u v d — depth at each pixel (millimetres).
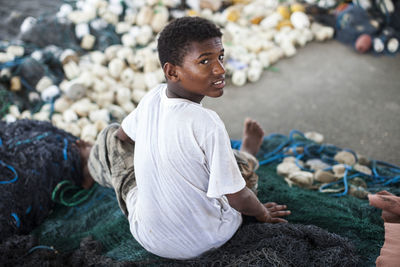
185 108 1334
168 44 1242
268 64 3881
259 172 2463
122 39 3857
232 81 3711
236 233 1763
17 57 3572
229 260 1631
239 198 1516
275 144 2861
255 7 4340
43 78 3371
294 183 2406
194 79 1272
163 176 1451
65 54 3537
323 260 1628
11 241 1946
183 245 1632
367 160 2648
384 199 1905
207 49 1220
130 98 3426
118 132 1841
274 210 1900
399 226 1723
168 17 4105
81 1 4219
